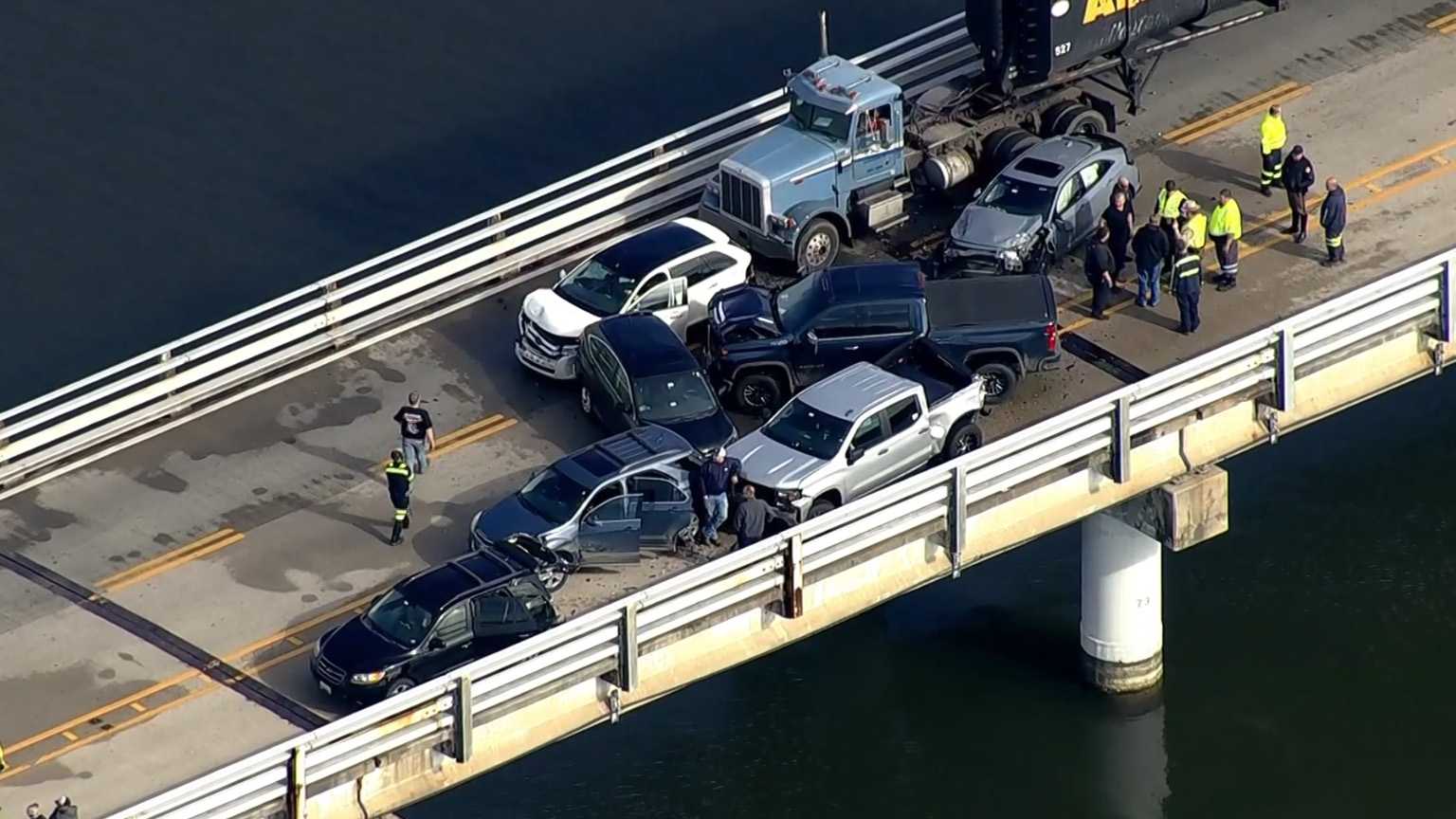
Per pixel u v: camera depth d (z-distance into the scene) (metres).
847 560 197.00
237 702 195.62
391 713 183.12
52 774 190.00
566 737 196.25
